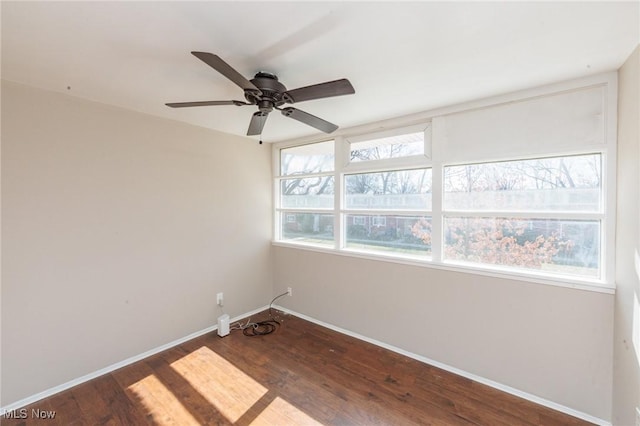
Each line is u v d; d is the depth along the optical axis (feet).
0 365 7.04
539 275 7.47
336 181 11.75
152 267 9.81
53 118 7.74
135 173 9.36
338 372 8.77
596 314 6.79
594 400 6.85
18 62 6.17
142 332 9.57
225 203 12.05
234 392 7.84
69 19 4.69
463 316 8.64
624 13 4.56
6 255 7.11
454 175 9.02
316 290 12.37
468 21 4.79
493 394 7.80
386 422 6.78
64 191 7.96
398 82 7.17
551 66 6.36
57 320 7.87
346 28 4.98
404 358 9.60
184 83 7.27
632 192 5.82
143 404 7.38
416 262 9.50
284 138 13.04
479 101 8.25
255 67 6.34
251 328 11.82
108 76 6.86
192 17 4.66
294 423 6.76
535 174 7.76
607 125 6.62
